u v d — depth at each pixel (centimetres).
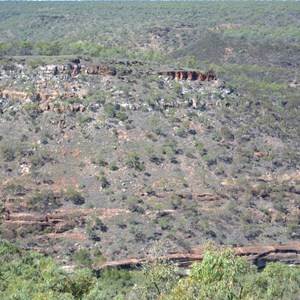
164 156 8506
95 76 9375
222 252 3259
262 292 4728
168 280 3956
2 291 4469
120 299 4647
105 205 7775
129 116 8956
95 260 6969
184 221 7669
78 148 8481
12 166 8162
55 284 4344
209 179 8344
